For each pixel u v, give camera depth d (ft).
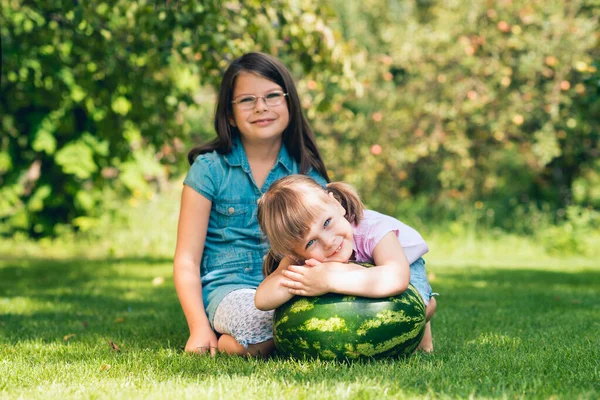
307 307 9.71
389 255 10.20
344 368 9.13
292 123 12.52
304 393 7.78
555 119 37.60
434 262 32.19
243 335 10.58
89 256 34.04
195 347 10.94
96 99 22.67
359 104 43.42
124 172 38.55
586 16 38.99
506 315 15.57
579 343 11.37
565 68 36.94
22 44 20.93
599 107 37.45
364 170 41.39
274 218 9.84
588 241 37.60
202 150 12.49
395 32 42.50
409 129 41.68
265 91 12.00
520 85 39.22
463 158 40.40
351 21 48.42
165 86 22.33
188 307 11.48
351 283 9.62
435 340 12.13
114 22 21.86
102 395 7.95
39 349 11.34
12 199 37.50
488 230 41.70
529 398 7.66
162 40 17.80
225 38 18.26
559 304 17.74
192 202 12.01
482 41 38.73
